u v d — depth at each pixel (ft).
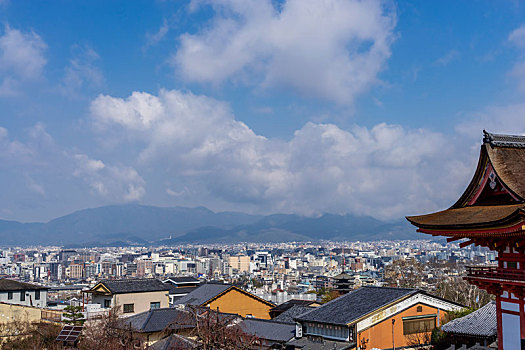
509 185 100.58
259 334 219.20
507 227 92.58
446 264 601.21
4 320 254.88
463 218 104.73
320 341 202.08
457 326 186.39
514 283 99.86
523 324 101.91
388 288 221.05
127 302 298.15
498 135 108.99
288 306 300.81
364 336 194.49
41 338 231.09
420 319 212.43
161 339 200.44
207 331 163.02
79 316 268.41
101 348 195.11
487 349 155.63
